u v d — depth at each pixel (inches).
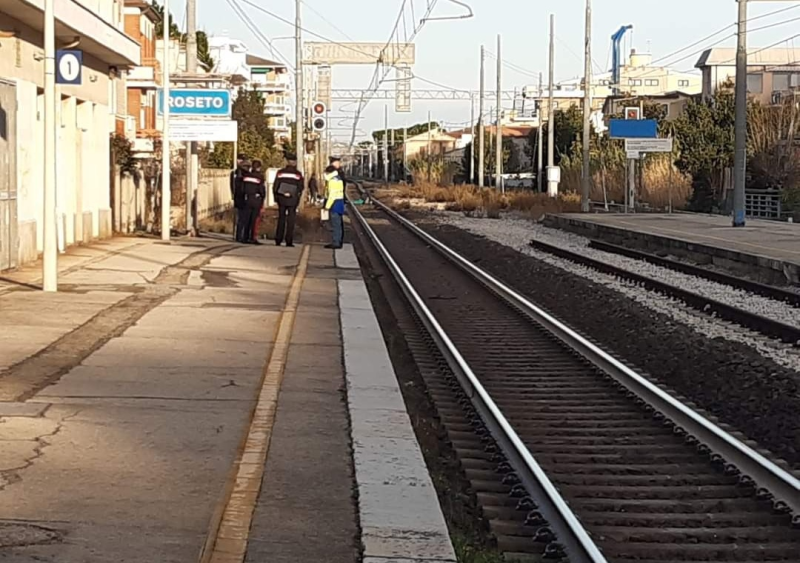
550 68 2588.6
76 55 612.4
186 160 1172.5
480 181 3088.1
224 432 327.3
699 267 988.6
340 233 1063.6
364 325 564.7
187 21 1191.6
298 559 223.8
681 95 3725.4
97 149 1014.4
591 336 633.0
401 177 5940.0
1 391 369.7
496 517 292.4
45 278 623.8
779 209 1963.6
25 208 759.7
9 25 714.2
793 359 537.6
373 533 241.1
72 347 457.1
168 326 529.3
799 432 392.2
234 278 756.0
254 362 446.0
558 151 3587.6
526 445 373.7
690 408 412.2
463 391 455.8
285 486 274.1
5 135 702.5
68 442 307.0
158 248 956.0
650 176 2378.2
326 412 360.5
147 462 290.4
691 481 330.6
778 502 304.3
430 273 987.9
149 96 2279.8
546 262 1093.8
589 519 293.0
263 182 1102.4
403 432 336.5
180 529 237.3
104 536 230.2
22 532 230.2
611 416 421.4
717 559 263.6
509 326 659.4
